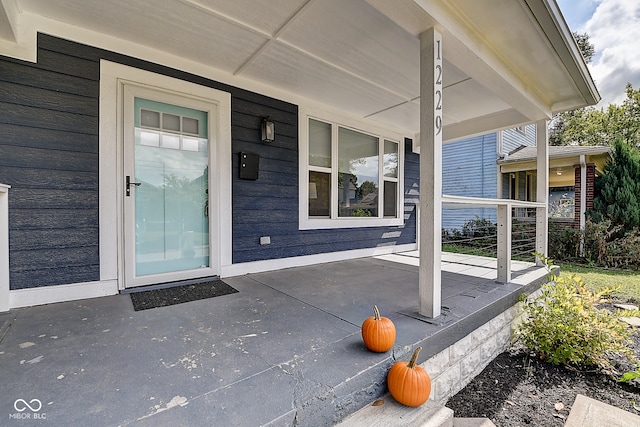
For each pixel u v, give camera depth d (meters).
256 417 1.11
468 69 2.69
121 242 2.78
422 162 2.20
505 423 1.92
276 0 2.24
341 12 2.38
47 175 2.44
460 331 2.15
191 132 3.20
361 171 5.05
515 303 2.98
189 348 1.67
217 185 3.35
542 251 4.20
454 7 2.17
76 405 1.16
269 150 3.79
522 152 9.66
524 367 2.63
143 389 1.27
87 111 2.60
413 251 5.85
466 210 9.82
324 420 1.28
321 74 3.46
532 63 2.94
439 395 2.00
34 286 2.40
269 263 3.83
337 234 4.65
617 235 7.00
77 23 2.50
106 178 2.69
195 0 2.24
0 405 1.16
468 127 5.03
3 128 2.28
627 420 1.86
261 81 3.63
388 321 1.69
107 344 1.71
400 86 3.78
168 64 3.00
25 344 1.70
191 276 3.19
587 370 2.60
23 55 2.34
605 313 2.79
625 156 7.24
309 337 1.82
